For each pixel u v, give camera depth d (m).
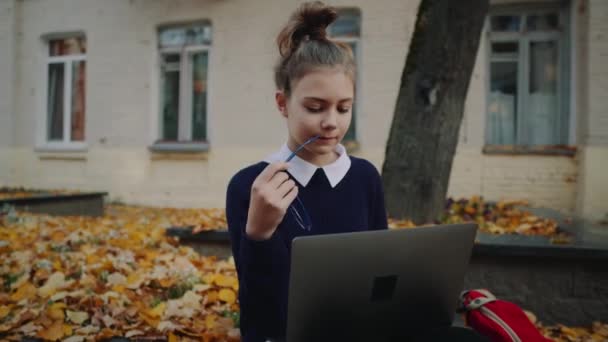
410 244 1.27
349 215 1.51
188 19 8.59
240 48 8.30
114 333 2.31
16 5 9.88
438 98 4.03
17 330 2.36
